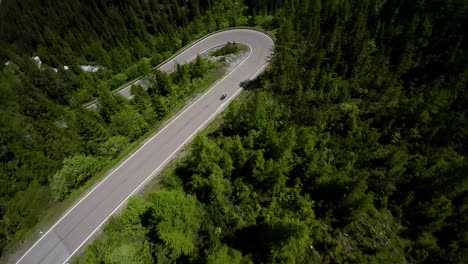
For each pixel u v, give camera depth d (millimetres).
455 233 45969
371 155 52375
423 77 70062
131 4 153500
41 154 58375
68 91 99375
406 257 44625
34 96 81250
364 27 80812
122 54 122625
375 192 49688
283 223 36656
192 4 145875
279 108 60906
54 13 155250
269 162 45594
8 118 67312
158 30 149875
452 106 63188
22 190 56469
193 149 48438
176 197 40406
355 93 67375
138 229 42438
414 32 79812
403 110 59625
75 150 59344
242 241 43031
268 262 39688
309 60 75688
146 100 65875
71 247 46281
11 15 160375
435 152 54688
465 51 70250
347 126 56750
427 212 46031
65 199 52531
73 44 139625
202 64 78625
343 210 45562
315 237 42969
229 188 46844
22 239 47750
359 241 44719
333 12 93562
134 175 55156
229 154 50156
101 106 71188
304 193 48281
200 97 72312
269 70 75500
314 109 58938
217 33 104500
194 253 41469
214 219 44344
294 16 98688
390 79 66000
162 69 96438
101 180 54562
